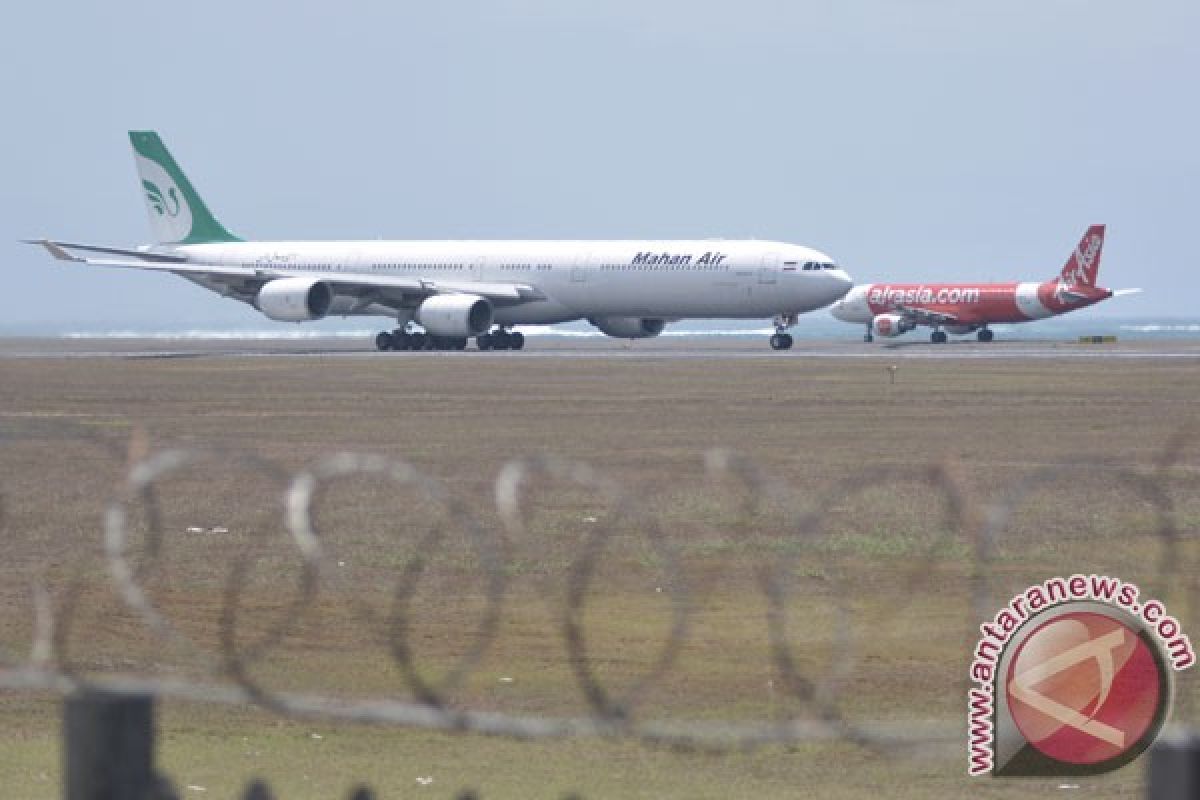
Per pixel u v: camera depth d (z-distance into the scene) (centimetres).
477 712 5541
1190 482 11019
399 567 8056
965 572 7094
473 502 10338
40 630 6631
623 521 9331
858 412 18800
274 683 5972
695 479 11544
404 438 15525
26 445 13988
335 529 9256
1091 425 16838
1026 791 4800
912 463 12925
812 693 5428
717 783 4906
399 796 4822
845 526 8825
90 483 11431
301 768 5122
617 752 5247
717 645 6272
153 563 8188
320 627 6831
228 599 7369
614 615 6844
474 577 7756
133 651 6456
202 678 6062
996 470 12256
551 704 5650
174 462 5231
